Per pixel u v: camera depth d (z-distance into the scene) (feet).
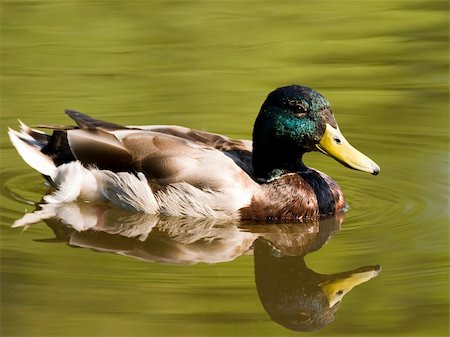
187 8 78.79
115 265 42.06
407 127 58.39
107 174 48.44
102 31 73.51
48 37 72.23
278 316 38.11
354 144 56.39
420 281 40.22
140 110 60.03
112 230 46.34
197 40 72.23
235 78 65.16
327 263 42.39
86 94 62.49
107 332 36.50
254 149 48.62
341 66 67.36
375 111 60.54
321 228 47.24
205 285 40.16
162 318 37.40
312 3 80.07
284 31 74.02
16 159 54.29
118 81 64.59
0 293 39.22
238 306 38.50
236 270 41.88
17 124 57.88
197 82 64.59
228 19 76.43
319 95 47.73
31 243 44.24
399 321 37.52
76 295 38.93
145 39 72.02
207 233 46.47
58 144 50.21
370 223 46.55
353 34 73.26
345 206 48.88
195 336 36.27
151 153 48.19
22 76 65.41
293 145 47.80
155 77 65.21
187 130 50.47
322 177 48.88
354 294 39.78
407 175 52.26
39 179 51.88
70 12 77.41
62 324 36.86
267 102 48.14
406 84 64.44
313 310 38.81
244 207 47.24
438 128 58.23
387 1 80.33
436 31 73.61
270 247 44.88
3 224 46.24
